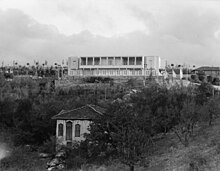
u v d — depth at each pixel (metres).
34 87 114.44
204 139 50.53
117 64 142.00
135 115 52.09
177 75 140.62
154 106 60.59
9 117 76.56
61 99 91.19
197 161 40.50
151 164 45.66
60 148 57.19
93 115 59.66
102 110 66.19
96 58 144.12
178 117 56.47
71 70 143.75
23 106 75.12
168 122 56.69
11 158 58.72
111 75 133.38
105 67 141.50
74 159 52.72
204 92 77.75
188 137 52.72
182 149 48.53
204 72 167.00
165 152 49.59
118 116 51.66
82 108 62.62
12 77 142.50
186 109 53.41
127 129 47.50
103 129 53.16
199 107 55.22
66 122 60.09
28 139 66.06
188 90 84.75
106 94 95.56
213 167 37.97
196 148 46.78
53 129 66.56
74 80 121.44
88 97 89.81
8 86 113.00
